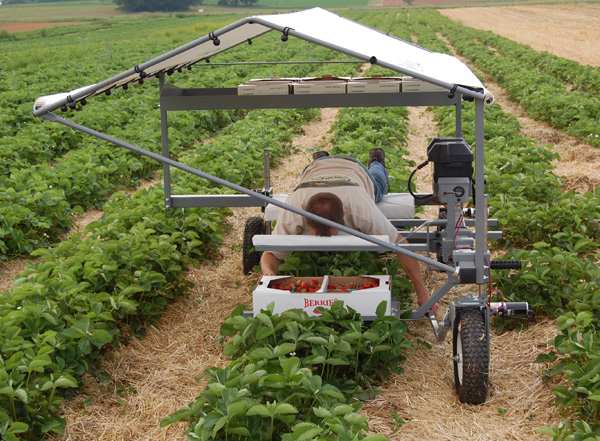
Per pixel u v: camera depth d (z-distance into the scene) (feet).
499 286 17.70
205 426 10.48
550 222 21.50
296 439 10.02
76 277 16.98
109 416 13.23
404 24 172.04
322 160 17.34
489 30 149.69
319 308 13.70
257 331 13.28
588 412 12.14
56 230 25.88
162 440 12.41
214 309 18.29
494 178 26.37
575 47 106.52
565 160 35.09
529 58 82.69
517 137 34.76
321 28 12.49
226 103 16.02
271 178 33.01
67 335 13.74
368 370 14.23
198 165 30.89
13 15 370.12
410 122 47.88
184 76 65.57
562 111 42.88
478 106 12.30
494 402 13.21
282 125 41.86
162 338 16.67
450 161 13.85
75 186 28.86
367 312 13.98
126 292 15.84
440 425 12.46
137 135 37.68
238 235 24.76
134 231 19.24
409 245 15.52
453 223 14.08
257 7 417.28
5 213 23.88
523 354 15.05
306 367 13.04
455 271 13.05
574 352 12.55
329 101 15.26
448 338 16.06
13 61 106.63
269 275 15.53
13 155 35.06
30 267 17.08
